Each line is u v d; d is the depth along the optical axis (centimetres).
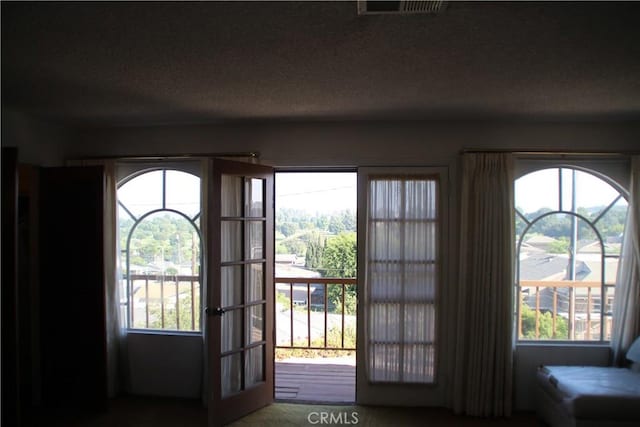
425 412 318
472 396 311
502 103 277
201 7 150
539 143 326
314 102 276
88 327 321
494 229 312
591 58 199
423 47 187
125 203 360
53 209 328
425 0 145
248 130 343
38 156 327
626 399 248
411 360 328
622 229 326
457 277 325
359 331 331
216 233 296
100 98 266
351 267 552
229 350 313
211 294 293
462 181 320
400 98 267
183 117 319
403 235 328
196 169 348
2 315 254
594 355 324
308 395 355
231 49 189
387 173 330
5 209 255
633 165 314
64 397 325
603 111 295
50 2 145
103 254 320
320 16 158
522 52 192
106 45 185
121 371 353
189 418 308
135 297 360
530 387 325
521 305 332
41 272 329
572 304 331
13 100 271
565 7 150
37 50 189
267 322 335
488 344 310
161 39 178
